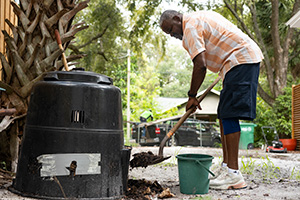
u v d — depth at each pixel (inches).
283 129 603.5
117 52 678.5
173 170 183.6
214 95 887.7
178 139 537.0
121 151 108.8
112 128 106.5
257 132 634.2
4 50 204.1
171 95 2201.0
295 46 736.3
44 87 104.3
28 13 145.6
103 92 105.7
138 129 530.3
